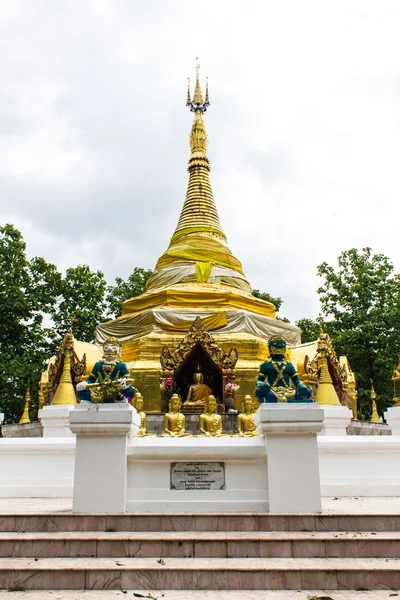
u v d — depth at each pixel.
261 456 10.70
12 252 42.62
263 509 10.43
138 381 23.34
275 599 7.20
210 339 22.75
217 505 10.46
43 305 44.50
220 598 7.25
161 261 32.59
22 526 9.55
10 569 7.80
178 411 17.19
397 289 42.97
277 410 10.55
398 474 15.70
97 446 10.44
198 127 39.06
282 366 12.15
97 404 10.77
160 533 9.34
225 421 20.88
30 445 15.55
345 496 15.14
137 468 10.72
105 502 10.16
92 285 47.66
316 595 7.39
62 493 14.95
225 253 32.41
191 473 10.70
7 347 42.50
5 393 39.81
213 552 8.61
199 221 34.53
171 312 26.72
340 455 15.86
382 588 7.66
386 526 9.52
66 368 22.69
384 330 41.03
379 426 24.75
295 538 8.70
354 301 43.16
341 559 8.44
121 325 27.92
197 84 40.97
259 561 8.30
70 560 8.41
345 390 25.06
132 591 7.60
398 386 22.59
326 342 24.42
